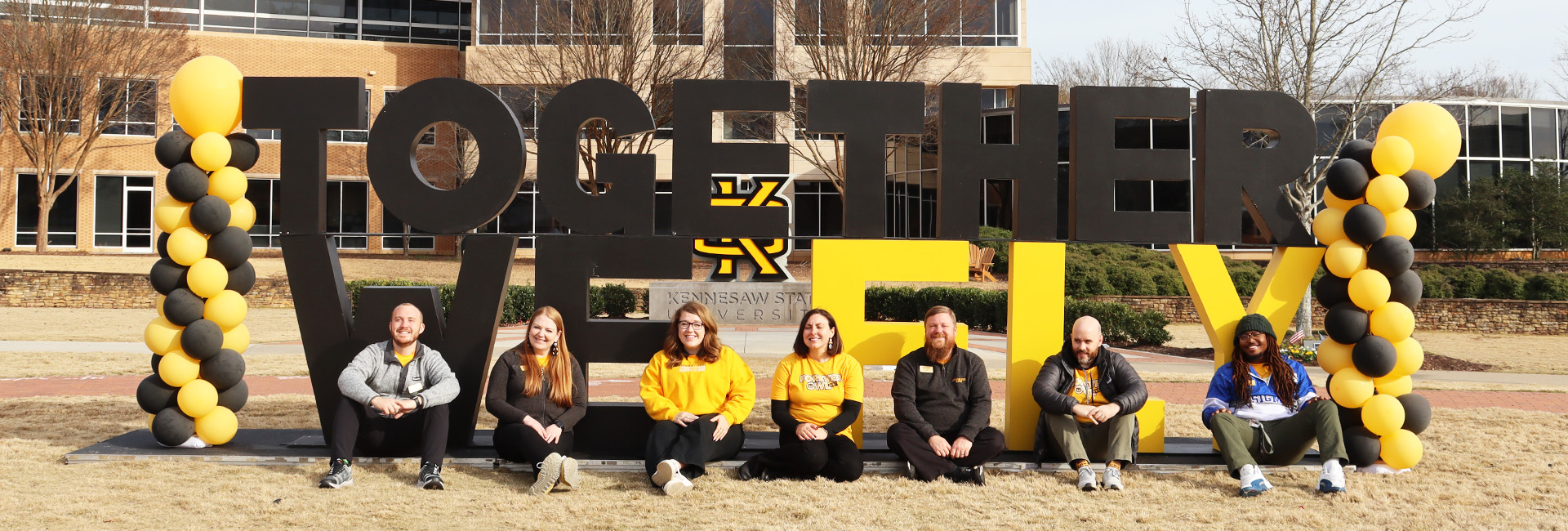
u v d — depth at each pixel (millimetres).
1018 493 5188
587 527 4461
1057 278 5984
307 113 5965
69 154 26500
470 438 5953
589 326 5930
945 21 23453
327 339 5977
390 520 4551
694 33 25109
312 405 7953
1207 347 14352
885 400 8664
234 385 5973
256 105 5984
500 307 6004
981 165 5977
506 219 27719
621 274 5930
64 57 24391
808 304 13672
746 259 13914
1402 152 5633
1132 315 14945
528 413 5527
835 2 23094
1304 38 14500
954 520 4633
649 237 5914
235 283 5906
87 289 19922
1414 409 5688
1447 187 25375
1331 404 5445
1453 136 5797
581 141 24625
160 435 5801
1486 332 18812
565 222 5938
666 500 4965
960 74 25359
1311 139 5984
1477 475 5629
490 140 5906
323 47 28547
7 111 24906
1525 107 25891
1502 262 22156
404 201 5961
